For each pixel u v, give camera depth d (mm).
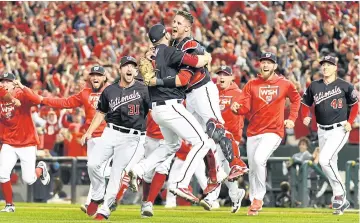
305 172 43031
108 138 28312
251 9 63812
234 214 33688
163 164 30172
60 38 67688
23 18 71000
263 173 32594
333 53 57531
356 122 45531
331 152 34406
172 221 28375
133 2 68312
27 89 33469
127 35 65312
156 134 34312
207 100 29297
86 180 46406
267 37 59938
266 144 32594
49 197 46781
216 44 59969
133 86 28078
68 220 29031
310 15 61188
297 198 43375
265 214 34281
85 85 54000
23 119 34031
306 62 55125
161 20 66312
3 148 34281
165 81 26281
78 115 49312
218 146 33375
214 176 28938
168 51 26719
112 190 28359
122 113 27953
